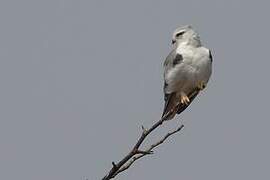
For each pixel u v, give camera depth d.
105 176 7.79
